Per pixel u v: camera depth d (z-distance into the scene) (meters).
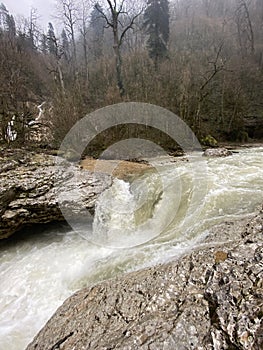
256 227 4.01
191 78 19.95
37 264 5.66
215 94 22.48
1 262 5.94
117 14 16.59
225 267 3.03
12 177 6.92
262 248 3.17
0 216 6.12
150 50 25.69
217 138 20.28
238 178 7.97
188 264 3.38
